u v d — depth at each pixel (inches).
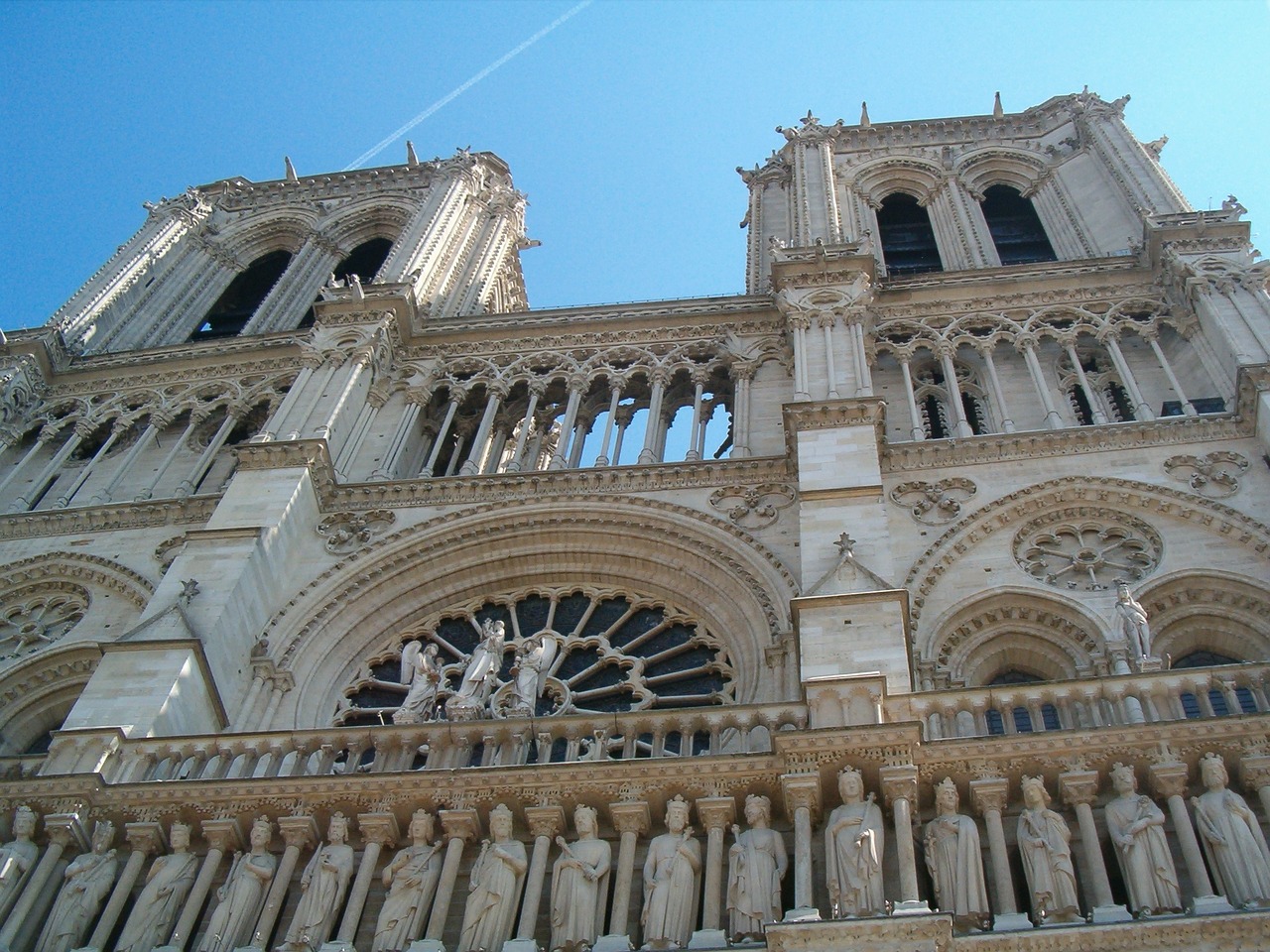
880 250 2267.5
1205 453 1493.6
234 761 1163.3
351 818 1059.3
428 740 1139.9
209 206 2593.5
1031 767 1004.6
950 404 1691.7
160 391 1955.0
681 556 1512.1
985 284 1838.1
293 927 981.2
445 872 1007.6
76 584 1605.6
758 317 1868.8
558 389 1868.8
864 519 1354.6
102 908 1039.0
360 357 1811.0
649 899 956.0
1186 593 1350.9
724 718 1109.7
